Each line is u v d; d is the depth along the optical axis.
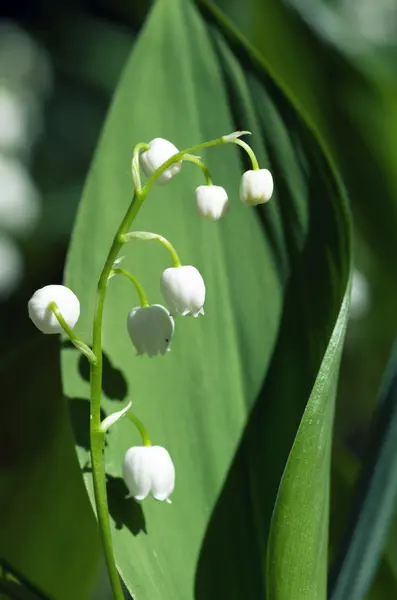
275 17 0.50
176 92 0.41
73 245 0.41
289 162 0.40
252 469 0.40
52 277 0.79
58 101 1.00
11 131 0.88
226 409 0.40
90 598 0.48
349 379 0.61
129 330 0.39
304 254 0.40
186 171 0.41
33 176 0.89
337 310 0.39
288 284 0.40
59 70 1.04
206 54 0.41
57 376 0.45
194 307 0.38
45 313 0.37
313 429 0.36
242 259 0.41
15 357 0.45
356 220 0.52
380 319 0.57
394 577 0.44
